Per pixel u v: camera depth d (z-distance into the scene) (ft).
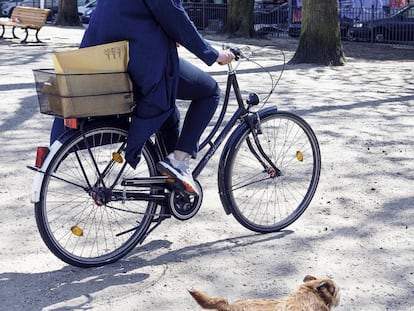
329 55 53.26
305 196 17.78
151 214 15.58
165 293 13.92
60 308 13.24
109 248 15.62
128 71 14.05
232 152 16.43
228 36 84.33
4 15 119.75
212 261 15.48
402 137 27.78
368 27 82.53
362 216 18.51
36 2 118.42
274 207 18.30
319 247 16.35
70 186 17.35
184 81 14.87
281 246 16.39
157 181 15.16
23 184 20.71
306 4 53.11
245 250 16.14
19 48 60.70
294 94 37.88
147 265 15.24
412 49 74.23
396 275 14.90
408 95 38.68
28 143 25.75
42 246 16.19
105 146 15.02
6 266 15.05
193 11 100.99
